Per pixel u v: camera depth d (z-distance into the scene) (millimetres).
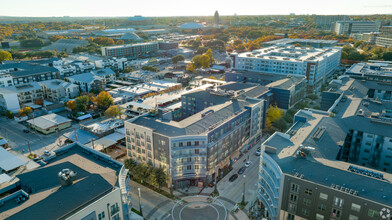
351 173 85375
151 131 116562
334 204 80938
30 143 161000
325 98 169125
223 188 121688
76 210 75000
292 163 93125
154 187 121438
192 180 122875
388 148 113125
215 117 132625
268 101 186500
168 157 114375
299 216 89188
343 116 129000
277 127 177000
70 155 105750
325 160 94250
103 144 148000
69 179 81438
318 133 110562
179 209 108312
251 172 133875
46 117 185250
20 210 72312
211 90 173375
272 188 96750
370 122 119438
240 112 141875
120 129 165500
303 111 135625
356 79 196125
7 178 89125
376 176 85688
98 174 88562
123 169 95500
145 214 105375
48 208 73562
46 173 90375
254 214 105188
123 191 85938
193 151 115625
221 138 124000
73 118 196625
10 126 185125
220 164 128250
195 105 171750
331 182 83250
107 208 80500
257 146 159375
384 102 146750
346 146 121938
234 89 192875
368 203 74812
